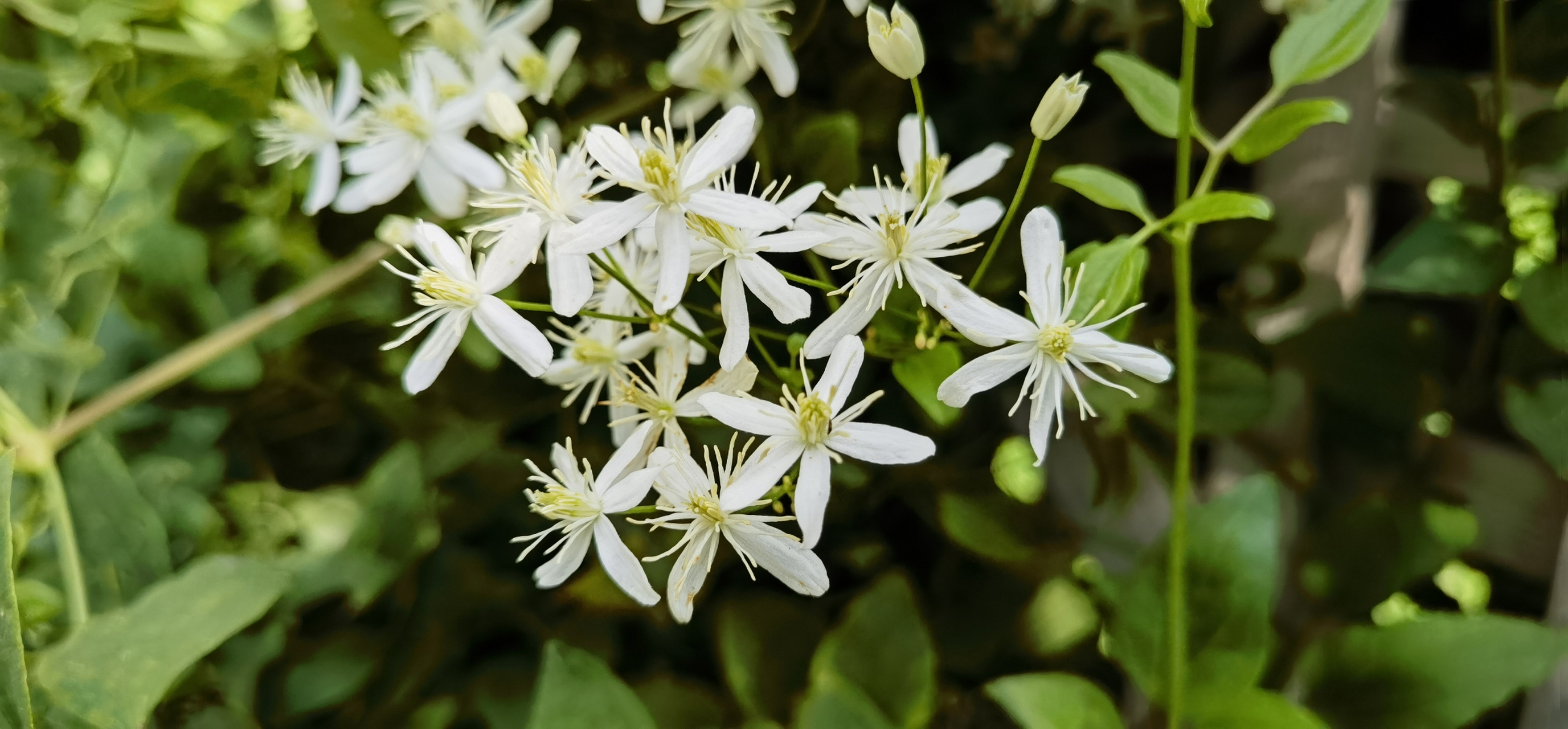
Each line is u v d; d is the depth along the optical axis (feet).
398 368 1.16
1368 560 1.14
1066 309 0.94
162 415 1.16
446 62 1.08
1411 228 1.16
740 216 0.92
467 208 1.09
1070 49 1.20
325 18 1.09
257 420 1.17
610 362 1.00
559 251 0.93
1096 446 1.18
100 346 1.16
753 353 1.10
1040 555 1.18
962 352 1.00
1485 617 1.05
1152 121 1.02
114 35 1.13
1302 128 0.98
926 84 1.19
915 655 1.07
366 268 1.12
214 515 1.15
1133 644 1.06
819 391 0.93
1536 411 1.12
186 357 1.10
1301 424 1.20
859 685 1.07
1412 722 1.04
